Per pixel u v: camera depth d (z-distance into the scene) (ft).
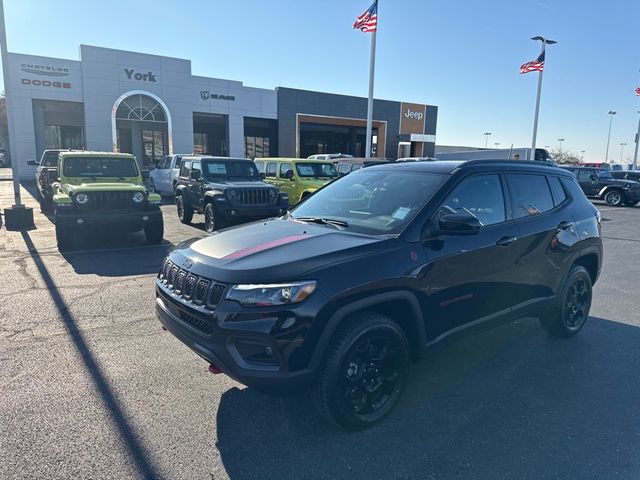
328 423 10.16
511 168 13.88
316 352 9.18
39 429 10.03
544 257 13.96
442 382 12.59
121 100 89.97
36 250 28.66
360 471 8.95
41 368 12.87
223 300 9.21
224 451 9.47
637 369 13.50
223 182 37.01
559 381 12.69
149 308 17.98
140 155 98.17
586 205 16.35
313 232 11.42
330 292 9.22
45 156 51.67
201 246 11.32
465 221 10.53
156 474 8.73
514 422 10.68
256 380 9.02
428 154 142.92
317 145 136.77
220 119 116.26
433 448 9.68
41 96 84.94
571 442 9.93
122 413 10.75
